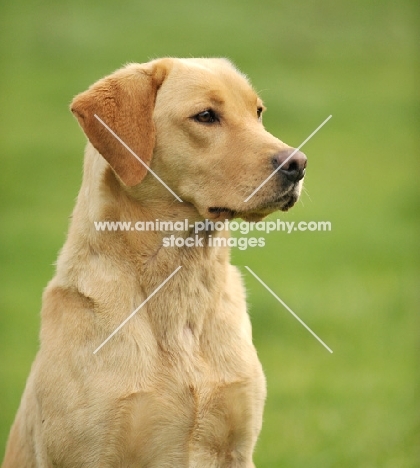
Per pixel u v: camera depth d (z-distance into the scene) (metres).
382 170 26.44
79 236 8.09
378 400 13.18
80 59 38.12
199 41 39.03
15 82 35.91
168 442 7.94
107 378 7.79
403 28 42.25
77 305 7.96
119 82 8.23
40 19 42.91
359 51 39.03
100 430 7.77
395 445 11.70
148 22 42.53
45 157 28.42
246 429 8.19
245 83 8.58
